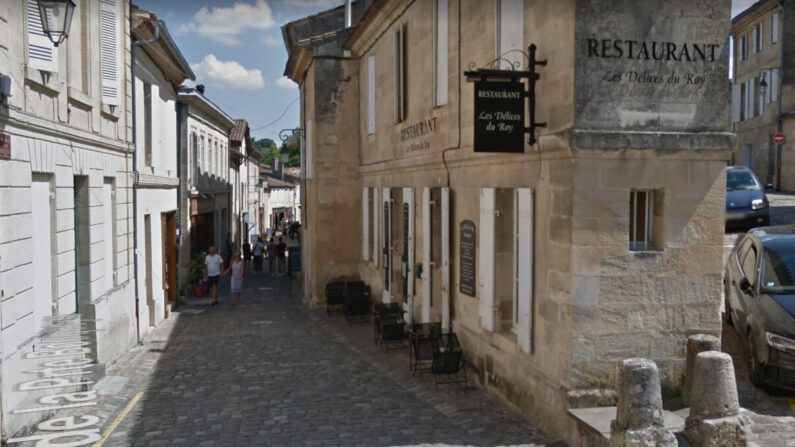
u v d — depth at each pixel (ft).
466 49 32.99
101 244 37.78
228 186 109.81
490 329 29.91
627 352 24.04
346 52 60.34
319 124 60.49
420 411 28.76
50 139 29.86
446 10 35.70
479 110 25.26
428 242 38.50
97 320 35.19
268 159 280.51
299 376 35.88
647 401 20.11
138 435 26.13
